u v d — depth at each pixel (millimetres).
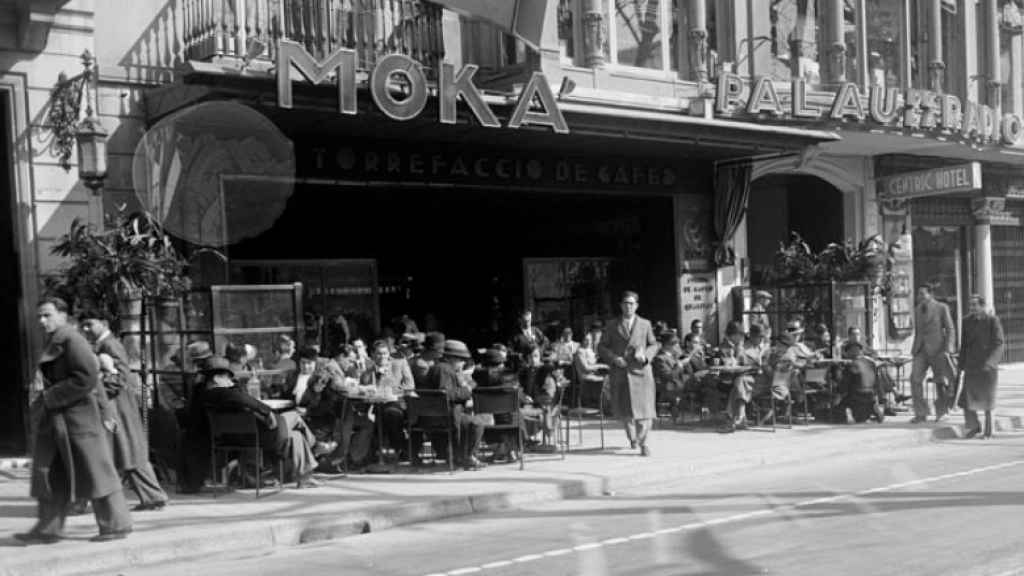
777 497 10117
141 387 10711
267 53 13547
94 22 13039
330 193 16625
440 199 17938
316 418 11500
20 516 9219
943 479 10898
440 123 13953
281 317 11898
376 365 12219
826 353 16578
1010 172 24953
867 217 22391
